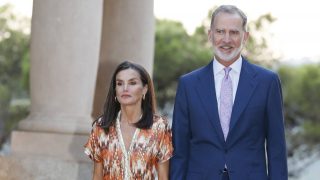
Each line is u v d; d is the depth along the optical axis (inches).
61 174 450.3
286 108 2182.6
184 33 1956.2
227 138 326.3
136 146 339.9
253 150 328.8
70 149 462.3
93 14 477.4
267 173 339.3
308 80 2185.0
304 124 2143.2
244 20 328.2
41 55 472.1
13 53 2127.2
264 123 333.7
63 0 469.7
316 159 2102.6
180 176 334.0
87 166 453.1
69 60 469.1
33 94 480.1
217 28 326.3
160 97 1946.4
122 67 344.2
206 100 331.0
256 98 329.4
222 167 324.5
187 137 339.0
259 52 2060.8
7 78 2116.1
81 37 471.2
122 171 339.3
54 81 470.0
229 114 330.3
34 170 452.8
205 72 338.3
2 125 2055.9
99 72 586.9
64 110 471.8
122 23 579.2
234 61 334.3
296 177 2101.4
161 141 342.3
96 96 589.0
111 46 581.6
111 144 341.7
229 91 332.5
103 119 345.7
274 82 333.1
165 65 1904.5
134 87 340.8
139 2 579.2
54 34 470.0
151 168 342.0
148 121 341.7
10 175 447.2
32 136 471.5
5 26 2132.1
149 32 582.9
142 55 578.6
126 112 343.3
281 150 331.3
